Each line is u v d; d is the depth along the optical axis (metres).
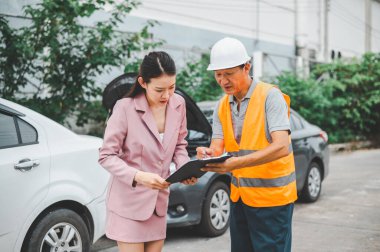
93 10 7.08
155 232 2.67
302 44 19.30
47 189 3.85
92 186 4.22
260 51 16.47
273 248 2.85
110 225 2.68
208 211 5.37
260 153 2.66
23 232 3.68
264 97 2.78
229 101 2.92
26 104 6.89
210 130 5.49
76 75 7.29
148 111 2.62
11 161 3.65
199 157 2.94
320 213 6.60
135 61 7.90
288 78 14.19
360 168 10.82
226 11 15.23
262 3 17.16
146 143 2.60
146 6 11.94
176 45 12.99
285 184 2.85
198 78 9.93
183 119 2.78
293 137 6.84
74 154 4.11
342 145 14.77
